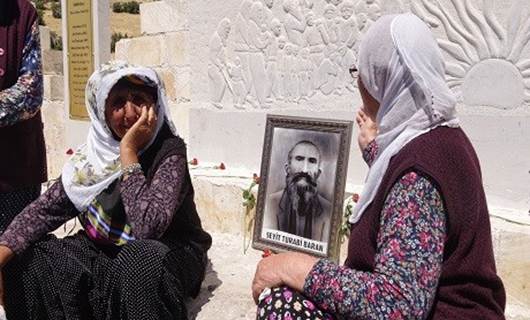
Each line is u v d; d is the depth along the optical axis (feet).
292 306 5.00
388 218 4.53
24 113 8.96
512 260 8.58
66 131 19.47
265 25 13.62
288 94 13.33
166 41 16.74
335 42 12.25
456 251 4.51
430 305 4.36
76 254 7.90
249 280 9.98
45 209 8.05
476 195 4.52
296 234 8.84
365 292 4.48
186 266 7.93
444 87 4.75
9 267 7.86
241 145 14.53
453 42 10.36
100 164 8.00
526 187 9.71
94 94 7.80
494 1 9.78
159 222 7.23
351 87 12.07
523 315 8.20
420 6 10.75
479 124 10.18
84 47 18.11
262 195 9.18
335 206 8.43
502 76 9.83
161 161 7.79
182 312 7.74
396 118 4.82
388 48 4.83
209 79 15.28
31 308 7.89
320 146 8.63
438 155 4.50
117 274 7.36
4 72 9.04
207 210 13.08
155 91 7.95
